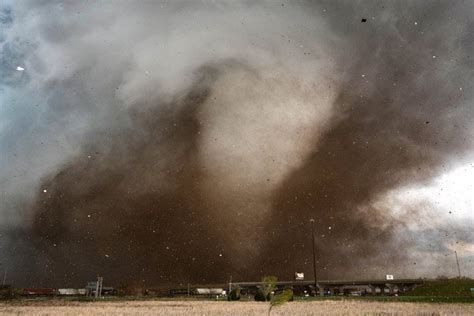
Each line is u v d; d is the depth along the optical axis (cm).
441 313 2531
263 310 2944
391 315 2517
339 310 2861
